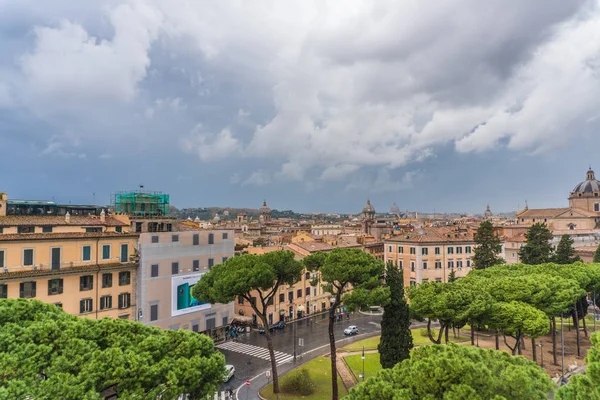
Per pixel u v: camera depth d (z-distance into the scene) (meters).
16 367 20.44
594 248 104.94
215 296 41.59
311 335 71.75
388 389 20.23
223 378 27.44
